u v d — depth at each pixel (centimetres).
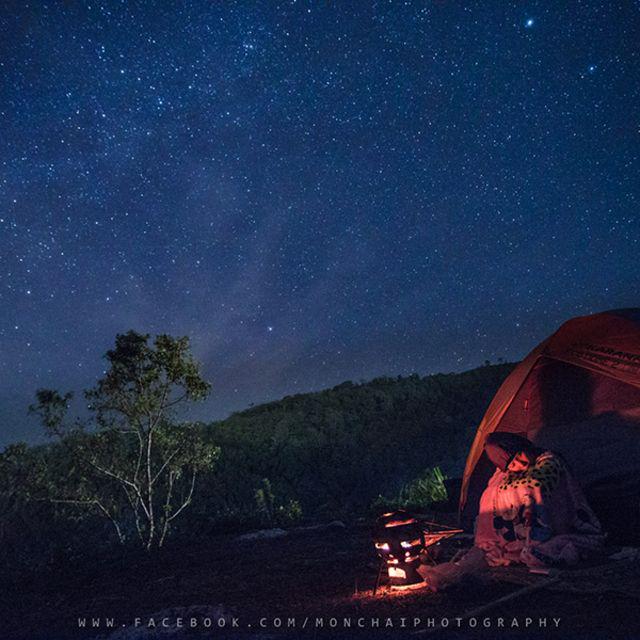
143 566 845
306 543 922
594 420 728
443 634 438
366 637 452
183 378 1023
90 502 1026
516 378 784
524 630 431
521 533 608
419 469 1585
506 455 640
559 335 767
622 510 681
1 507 1079
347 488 1516
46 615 623
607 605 468
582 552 594
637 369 688
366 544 861
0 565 929
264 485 1487
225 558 857
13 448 1085
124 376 1007
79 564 899
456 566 551
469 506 807
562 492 614
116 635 511
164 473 1328
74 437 1016
